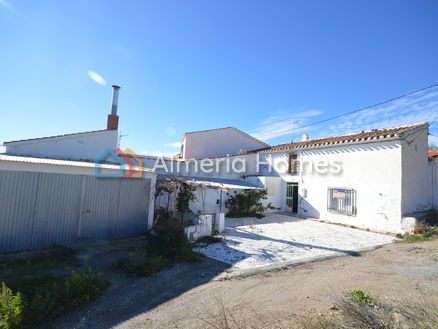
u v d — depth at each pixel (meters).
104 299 5.16
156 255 7.56
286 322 4.24
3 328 3.90
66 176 8.48
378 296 5.18
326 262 7.75
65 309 4.71
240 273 6.64
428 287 5.66
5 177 7.40
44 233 8.02
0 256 7.16
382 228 13.02
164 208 11.89
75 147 16.86
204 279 6.27
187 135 23.59
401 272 6.75
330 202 15.66
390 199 12.89
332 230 12.85
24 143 15.35
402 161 12.73
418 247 9.52
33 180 7.86
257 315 4.52
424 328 3.71
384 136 13.25
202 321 4.38
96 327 4.22
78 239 8.70
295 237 10.92
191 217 11.43
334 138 18.05
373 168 13.74
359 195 14.22
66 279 5.68
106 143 17.91
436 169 14.91
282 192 19.28
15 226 7.53
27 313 4.27
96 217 9.09
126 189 9.84
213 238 9.86
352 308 4.36
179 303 5.04
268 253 8.47
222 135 25.03
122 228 9.70
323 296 5.25
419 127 13.90
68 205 8.51
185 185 12.24
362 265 7.43
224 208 15.96
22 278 5.81
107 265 6.88
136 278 6.21
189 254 7.69
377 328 3.82
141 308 4.85
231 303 5.02
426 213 13.45
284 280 6.22
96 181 9.12
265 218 15.98
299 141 22.33
